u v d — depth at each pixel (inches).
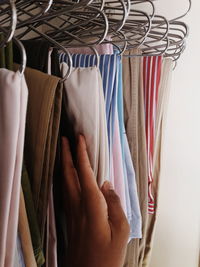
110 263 17.2
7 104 11.3
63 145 19.0
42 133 15.7
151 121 30.0
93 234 16.8
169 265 42.4
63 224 20.1
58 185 19.3
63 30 22.7
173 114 37.9
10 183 11.9
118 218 17.6
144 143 29.4
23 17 26.0
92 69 17.6
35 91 15.8
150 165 31.6
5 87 11.2
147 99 29.6
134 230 27.0
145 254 35.6
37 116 15.8
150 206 33.6
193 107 36.8
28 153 16.6
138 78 28.7
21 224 14.0
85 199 17.0
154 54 29.0
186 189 39.4
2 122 11.5
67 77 16.3
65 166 18.7
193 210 39.7
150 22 22.9
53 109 15.9
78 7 16.6
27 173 16.1
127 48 26.4
